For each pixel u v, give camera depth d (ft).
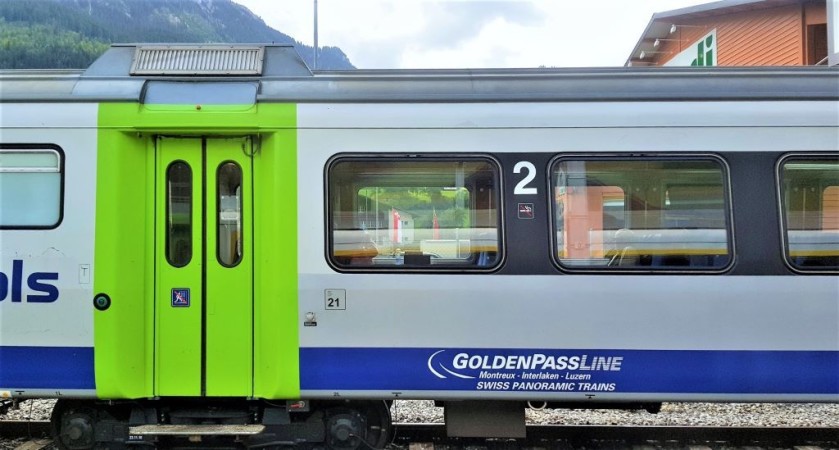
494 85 13.24
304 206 12.68
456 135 12.86
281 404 13.50
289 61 13.84
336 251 12.67
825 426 16.51
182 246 12.91
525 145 12.86
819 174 12.86
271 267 12.63
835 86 13.07
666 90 13.05
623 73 13.47
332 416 13.70
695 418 17.70
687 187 12.84
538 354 12.61
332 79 13.34
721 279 12.60
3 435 15.89
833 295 12.60
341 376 12.64
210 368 12.79
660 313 12.59
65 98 12.80
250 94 13.05
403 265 12.69
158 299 12.79
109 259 12.50
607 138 12.84
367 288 12.57
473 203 12.85
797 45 45.65
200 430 12.80
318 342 12.59
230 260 12.91
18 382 12.67
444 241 12.79
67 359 12.59
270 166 12.80
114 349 12.47
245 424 13.26
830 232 12.76
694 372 12.60
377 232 12.77
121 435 13.38
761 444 15.43
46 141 12.71
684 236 12.76
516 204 12.78
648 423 17.25
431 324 12.59
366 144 12.82
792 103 12.91
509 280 12.62
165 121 12.70
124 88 12.96
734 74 13.38
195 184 12.94
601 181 12.86
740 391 12.62
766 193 12.76
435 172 12.87
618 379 12.66
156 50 13.85
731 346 12.59
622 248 12.76
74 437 13.46
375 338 12.60
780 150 12.82
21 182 12.76
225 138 13.00
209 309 12.80
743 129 12.84
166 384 12.80
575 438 15.80
